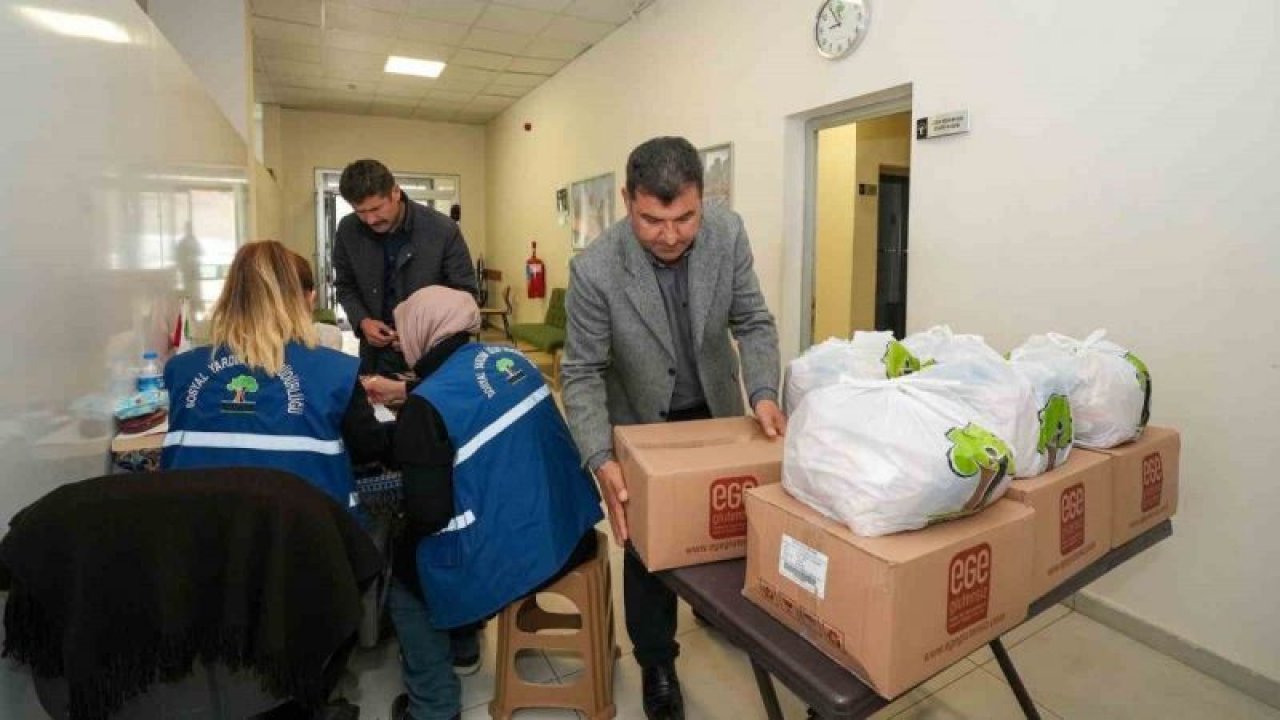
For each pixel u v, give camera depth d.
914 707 1.80
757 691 1.88
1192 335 1.92
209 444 1.46
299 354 1.51
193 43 4.41
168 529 1.05
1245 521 1.85
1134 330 2.05
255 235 4.95
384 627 2.11
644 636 1.71
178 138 2.44
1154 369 2.01
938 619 0.85
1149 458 1.31
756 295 1.70
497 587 1.54
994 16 2.37
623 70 5.05
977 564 0.89
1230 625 1.91
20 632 1.01
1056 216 2.22
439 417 1.49
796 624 0.94
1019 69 2.30
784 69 3.36
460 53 5.83
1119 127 2.04
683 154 1.29
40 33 1.28
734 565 1.16
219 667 1.12
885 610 0.80
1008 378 1.06
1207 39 1.83
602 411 1.50
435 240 2.71
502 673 1.74
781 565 0.96
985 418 1.01
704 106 4.03
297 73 6.48
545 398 1.69
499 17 4.98
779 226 3.48
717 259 1.58
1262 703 1.83
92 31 1.56
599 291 1.54
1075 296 2.19
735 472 1.16
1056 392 1.16
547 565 1.56
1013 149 2.34
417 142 8.77
